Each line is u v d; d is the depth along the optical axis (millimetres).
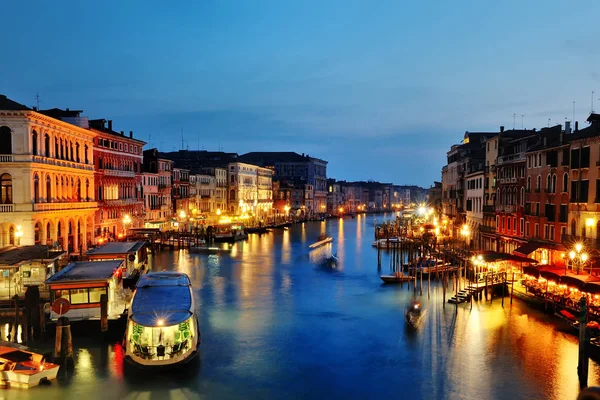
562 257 39438
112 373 23578
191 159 113438
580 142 37250
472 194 66062
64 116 54938
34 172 42188
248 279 47188
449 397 21719
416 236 78688
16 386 21922
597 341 25141
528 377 23625
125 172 67562
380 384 22984
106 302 27469
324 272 52125
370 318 33375
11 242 42031
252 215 123188
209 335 29531
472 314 33875
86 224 53188
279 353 26719
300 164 173875
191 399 21422
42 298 30625
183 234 76125
